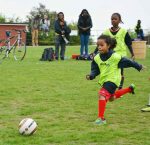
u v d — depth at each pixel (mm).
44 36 45500
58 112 8070
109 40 7281
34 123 6434
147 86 11602
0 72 14641
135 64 7285
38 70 15391
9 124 7117
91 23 20734
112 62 7273
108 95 7195
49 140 6102
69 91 10539
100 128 6844
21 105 8734
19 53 21672
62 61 19812
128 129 6801
